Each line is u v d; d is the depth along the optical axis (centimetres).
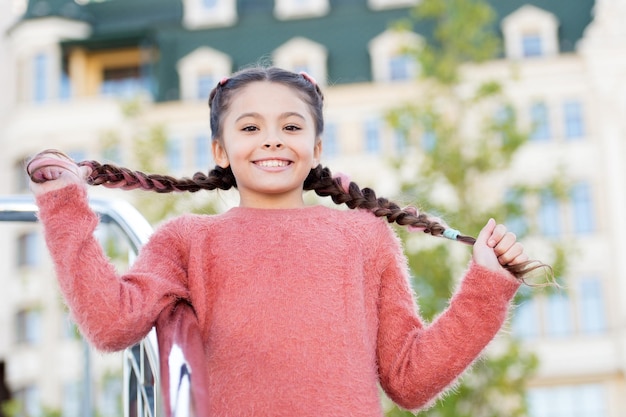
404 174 1407
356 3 2183
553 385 1936
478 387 1055
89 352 362
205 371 150
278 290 170
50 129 2145
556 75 2017
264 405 164
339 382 166
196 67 2159
